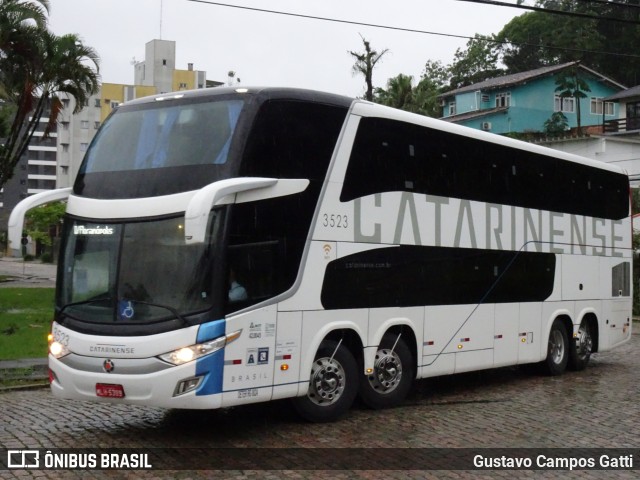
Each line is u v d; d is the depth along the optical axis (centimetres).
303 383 980
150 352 863
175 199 900
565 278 1552
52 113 3366
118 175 952
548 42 6656
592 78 5712
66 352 912
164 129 962
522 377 1531
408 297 1151
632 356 1938
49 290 3228
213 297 875
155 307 877
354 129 1070
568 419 1106
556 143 4462
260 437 948
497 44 7100
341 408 1048
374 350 1090
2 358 1524
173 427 993
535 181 1466
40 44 3203
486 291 1317
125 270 902
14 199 10712
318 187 1009
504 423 1067
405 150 1159
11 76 3275
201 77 9312
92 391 894
